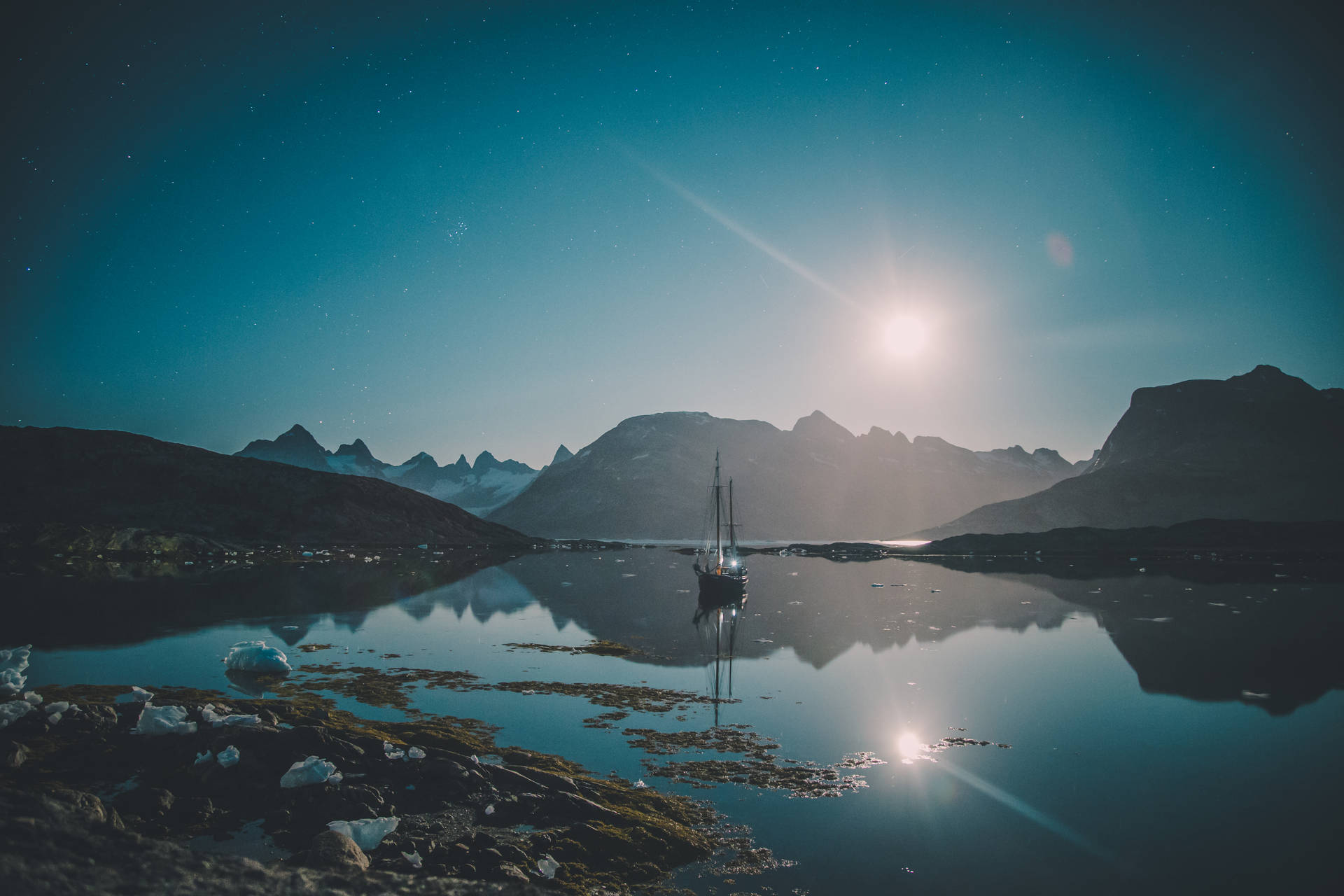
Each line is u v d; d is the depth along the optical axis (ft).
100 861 34.40
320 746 67.56
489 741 84.48
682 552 595.47
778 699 108.17
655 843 57.62
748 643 157.99
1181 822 67.21
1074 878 56.49
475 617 191.01
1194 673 129.59
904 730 93.76
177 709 74.54
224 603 197.77
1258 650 151.12
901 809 68.44
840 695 111.34
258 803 58.03
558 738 86.69
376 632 163.22
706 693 111.45
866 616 203.41
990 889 54.24
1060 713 102.83
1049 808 69.82
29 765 62.95
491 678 118.83
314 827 54.65
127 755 65.82
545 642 155.33
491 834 55.98
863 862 57.62
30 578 237.45
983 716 100.94
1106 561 458.91
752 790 71.87
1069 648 154.30
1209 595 256.32
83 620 160.66
